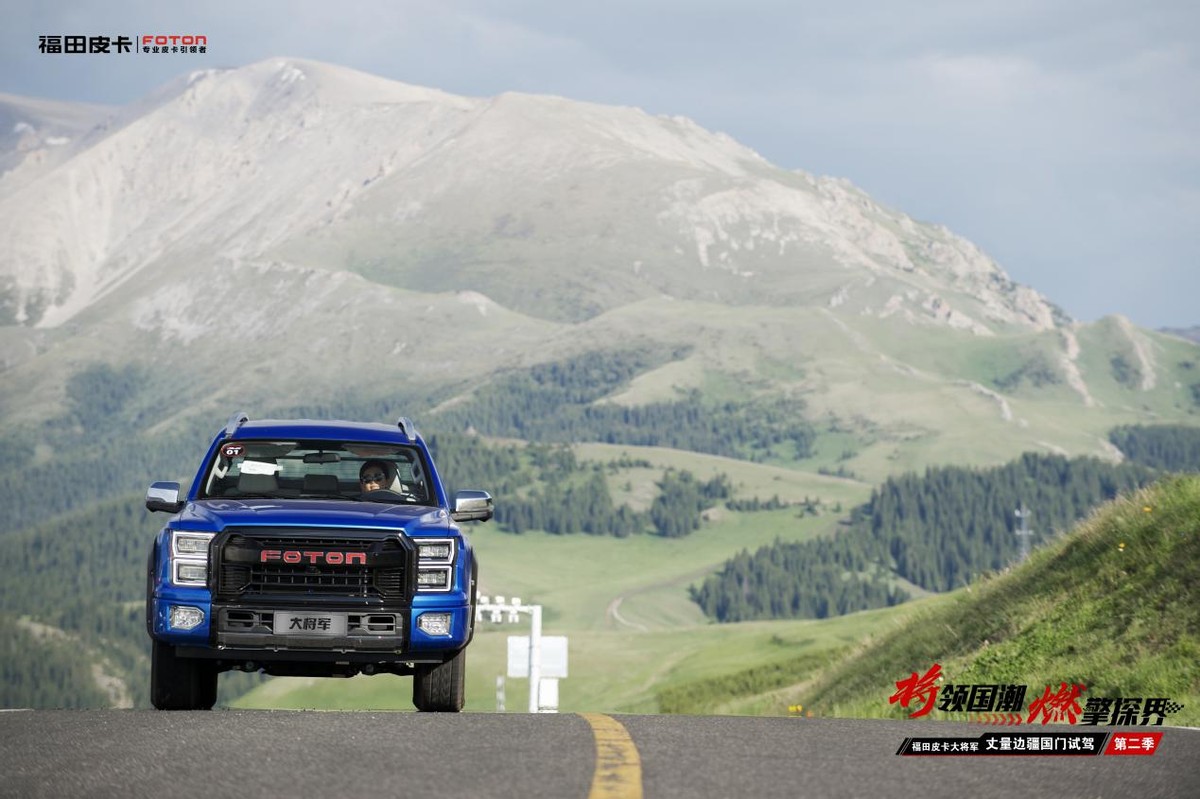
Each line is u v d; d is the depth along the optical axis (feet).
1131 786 39.14
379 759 42.04
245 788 36.83
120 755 42.78
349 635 60.34
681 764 41.45
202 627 59.98
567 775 38.88
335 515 61.93
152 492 66.74
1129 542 120.16
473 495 69.77
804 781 38.70
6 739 46.52
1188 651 93.81
